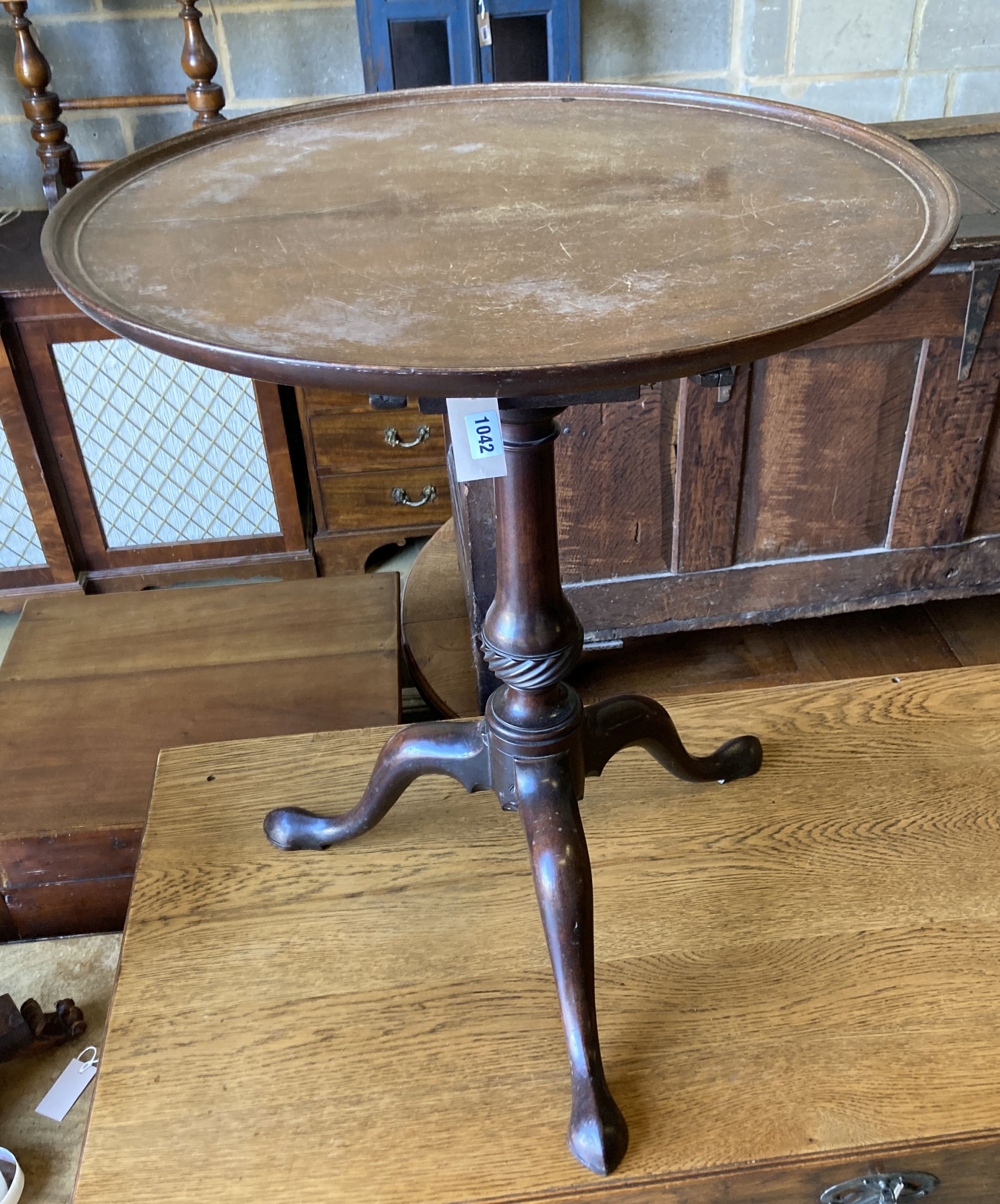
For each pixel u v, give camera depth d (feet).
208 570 6.21
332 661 4.41
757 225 2.25
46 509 5.79
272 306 1.93
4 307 5.19
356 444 5.91
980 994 2.80
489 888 3.18
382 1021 2.82
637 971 2.91
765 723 3.73
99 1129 2.60
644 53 6.18
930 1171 2.56
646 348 1.69
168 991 2.92
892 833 3.29
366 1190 2.46
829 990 2.83
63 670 4.43
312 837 3.28
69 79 6.04
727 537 4.49
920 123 5.19
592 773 3.01
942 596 4.81
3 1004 3.36
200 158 2.82
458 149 2.82
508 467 2.44
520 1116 2.59
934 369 4.14
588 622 4.67
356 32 6.04
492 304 1.92
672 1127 2.54
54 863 3.78
